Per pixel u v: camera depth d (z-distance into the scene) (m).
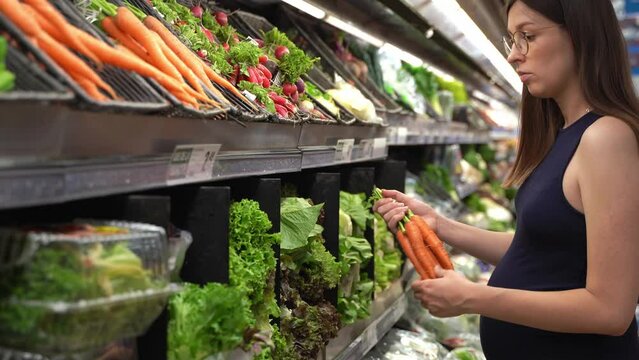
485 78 6.86
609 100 2.10
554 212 2.14
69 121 1.30
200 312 1.69
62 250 1.33
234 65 2.64
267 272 2.19
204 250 1.92
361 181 3.43
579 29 2.10
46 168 1.23
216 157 1.89
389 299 3.73
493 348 2.38
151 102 1.61
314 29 4.54
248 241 2.10
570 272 2.16
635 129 2.03
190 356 1.67
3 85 1.20
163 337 1.63
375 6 3.67
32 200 1.20
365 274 3.34
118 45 1.87
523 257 2.26
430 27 4.27
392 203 2.68
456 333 4.43
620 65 2.11
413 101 5.46
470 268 5.80
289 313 2.42
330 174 2.82
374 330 3.27
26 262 1.31
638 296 2.03
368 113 3.48
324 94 3.40
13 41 1.40
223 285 1.84
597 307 2.00
